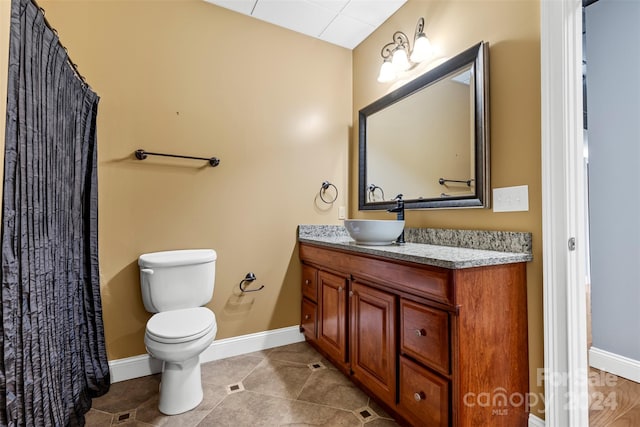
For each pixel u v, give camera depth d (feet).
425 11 6.52
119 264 6.16
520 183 4.75
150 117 6.45
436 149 6.20
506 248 4.83
